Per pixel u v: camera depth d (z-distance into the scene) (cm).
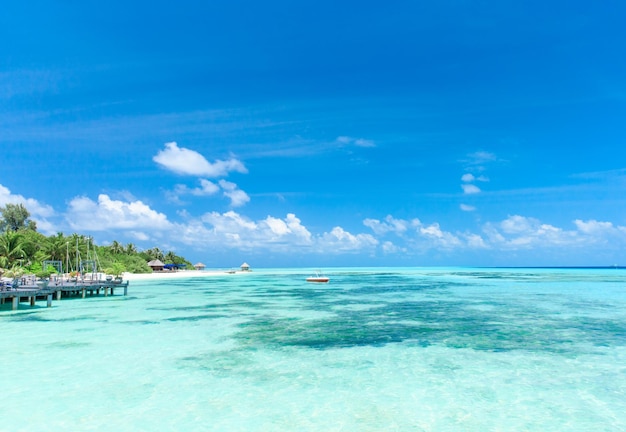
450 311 3108
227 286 6394
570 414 1120
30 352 1789
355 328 2364
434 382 1380
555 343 1950
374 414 1125
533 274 12119
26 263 6444
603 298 4094
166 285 6644
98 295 4488
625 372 1486
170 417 1105
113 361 1647
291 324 2508
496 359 1670
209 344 1947
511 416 1109
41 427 1047
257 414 1125
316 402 1209
